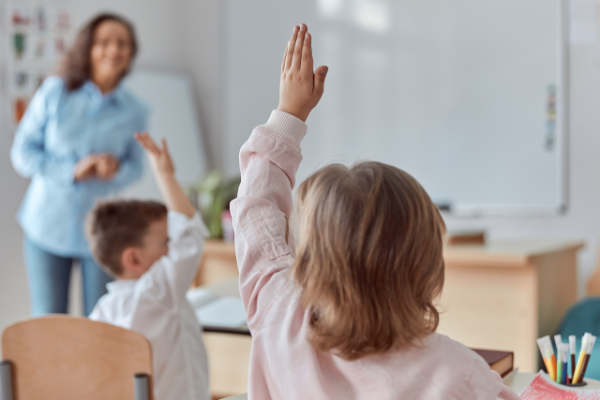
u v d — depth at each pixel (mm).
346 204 676
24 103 3113
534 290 2057
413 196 686
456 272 2168
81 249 2457
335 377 686
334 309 666
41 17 3176
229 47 3791
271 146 838
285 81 868
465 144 3150
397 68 3312
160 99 3660
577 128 2896
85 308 2523
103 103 2496
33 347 1097
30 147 2449
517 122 3018
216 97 3838
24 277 3135
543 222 2988
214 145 3850
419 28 3244
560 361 981
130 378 1042
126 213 1540
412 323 658
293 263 731
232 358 2350
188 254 1436
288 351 700
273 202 819
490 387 659
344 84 3463
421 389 651
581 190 2900
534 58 2965
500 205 3078
